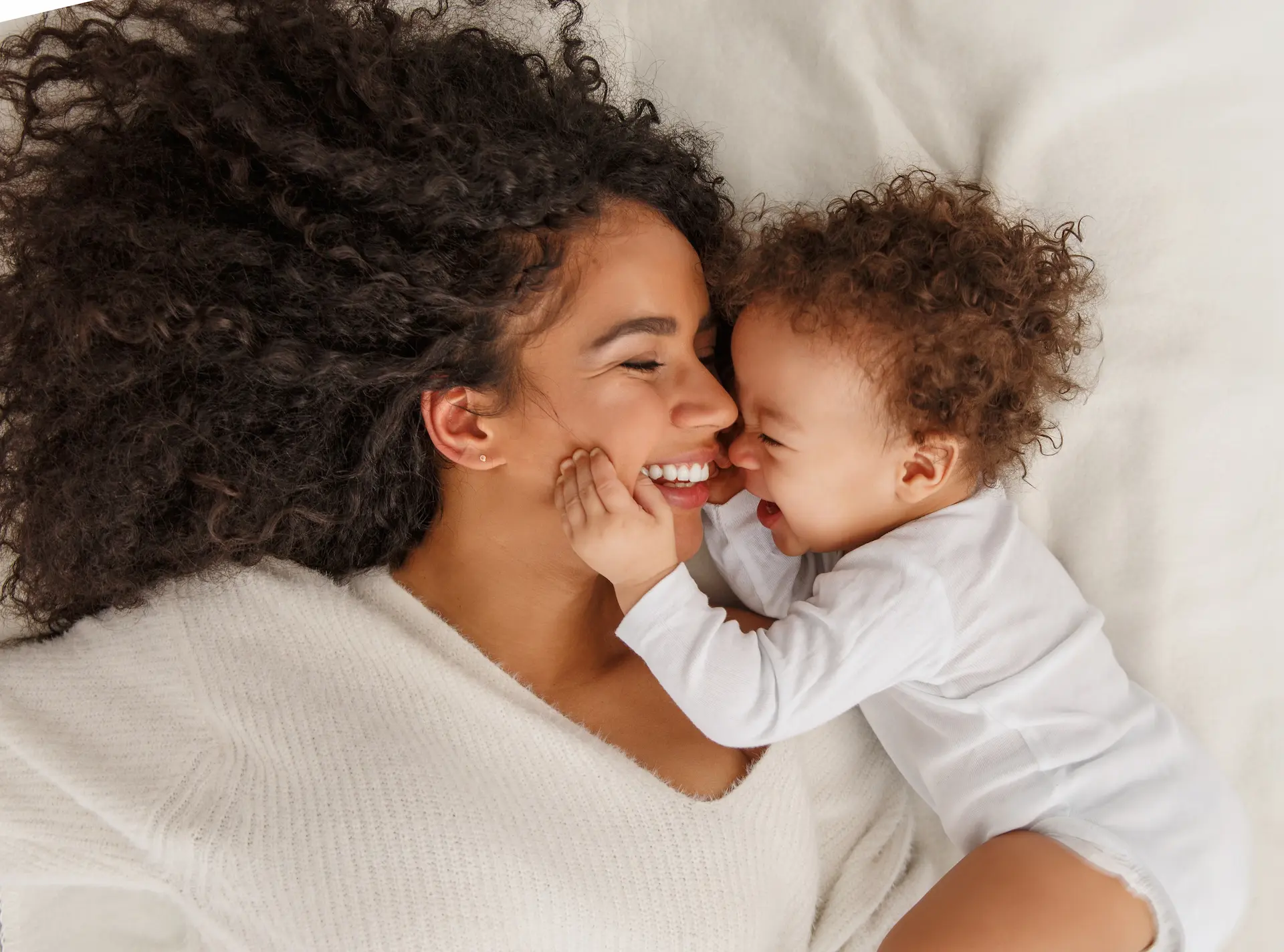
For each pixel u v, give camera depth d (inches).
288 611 50.4
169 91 46.8
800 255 48.5
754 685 46.9
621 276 47.1
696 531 52.1
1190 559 57.3
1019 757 50.4
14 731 49.3
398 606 51.9
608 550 46.6
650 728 51.9
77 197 47.6
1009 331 48.4
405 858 46.8
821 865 57.9
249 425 49.5
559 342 47.3
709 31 59.5
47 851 50.3
